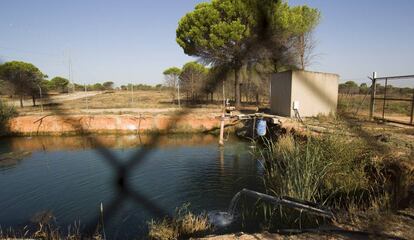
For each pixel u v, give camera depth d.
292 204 4.52
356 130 7.48
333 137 6.75
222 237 3.52
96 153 11.45
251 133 13.88
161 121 15.52
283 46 11.59
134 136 14.94
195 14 14.73
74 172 9.10
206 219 5.26
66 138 14.72
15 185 8.05
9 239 4.40
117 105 22.89
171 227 4.95
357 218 3.72
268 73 15.52
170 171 9.00
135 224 5.49
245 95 20.81
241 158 10.41
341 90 16.80
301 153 6.13
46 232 5.13
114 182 8.02
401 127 9.16
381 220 3.48
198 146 12.66
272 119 12.56
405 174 4.95
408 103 19.28
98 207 6.46
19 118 15.33
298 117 12.23
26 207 6.59
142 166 9.59
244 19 8.80
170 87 27.42
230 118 14.12
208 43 13.04
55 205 6.64
